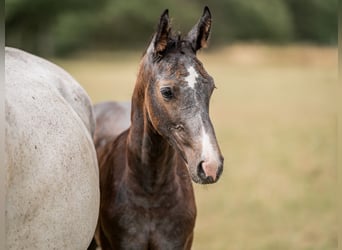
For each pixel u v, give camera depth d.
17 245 3.05
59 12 40.19
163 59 3.76
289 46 52.47
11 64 3.84
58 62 39.84
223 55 47.47
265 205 9.38
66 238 3.49
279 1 58.06
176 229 4.31
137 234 4.27
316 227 8.29
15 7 38.16
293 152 13.02
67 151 3.55
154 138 4.05
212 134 3.49
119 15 52.00
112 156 4.59
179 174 4.43
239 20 55.00
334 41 58.12
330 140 14.06
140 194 4.24
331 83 28.50
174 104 3.61
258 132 15.68
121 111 5.80
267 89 26.61
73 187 3.55
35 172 3.15
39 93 3.62
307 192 9.99
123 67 37.25
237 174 11.27
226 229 8.23
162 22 3.77
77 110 4.41
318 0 58.22
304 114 18.75
